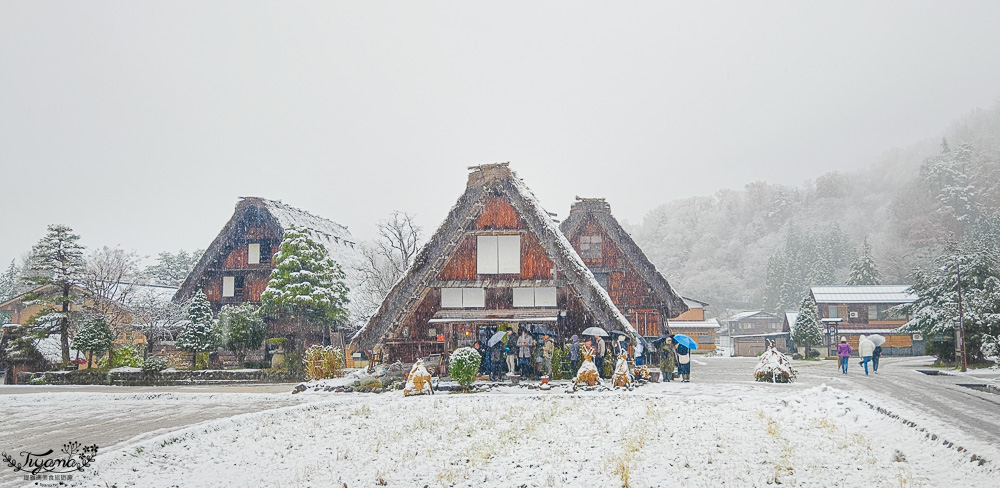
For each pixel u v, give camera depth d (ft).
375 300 170.60
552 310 98.48
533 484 36.70
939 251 340.18
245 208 143.43
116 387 102.78
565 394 74.74
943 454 40.16
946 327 131.03
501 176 102.22
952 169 378.53
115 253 150.82
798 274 402.31
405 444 47.21
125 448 44.70
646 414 58.59
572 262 97.66
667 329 136.15
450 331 95.55
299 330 120.98
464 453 44.01
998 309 128.36
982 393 72.79
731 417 56.59
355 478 38.50
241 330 118.62
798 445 44.75
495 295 101.09
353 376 91.91
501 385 83.76
